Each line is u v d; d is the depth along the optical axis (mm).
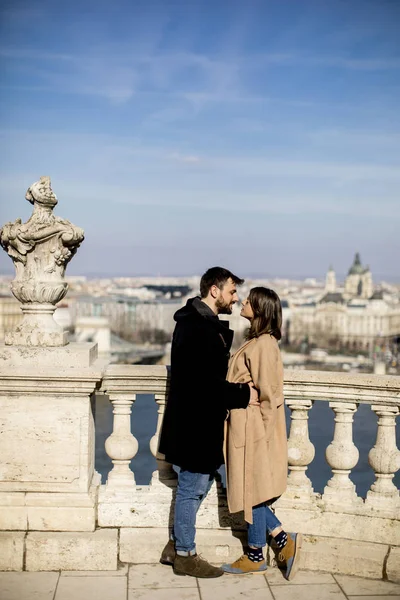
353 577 6238
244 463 6027
